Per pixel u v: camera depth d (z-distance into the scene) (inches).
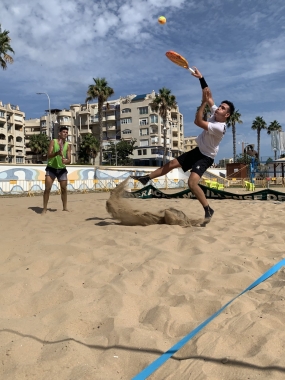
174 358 76.5
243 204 388.5
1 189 884.6
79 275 130.4
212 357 74.9
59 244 166.7
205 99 216.4
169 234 194.4
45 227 225.0
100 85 1809.8
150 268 132.5
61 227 225.0
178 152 3297.2
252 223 236.5
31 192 890.7
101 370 73.2
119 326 91.0
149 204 397.4
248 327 85.9
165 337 87.4
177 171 1418.6
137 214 227.6
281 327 87.0
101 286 120.0
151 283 121.4
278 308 95.4
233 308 98.0
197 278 126.2
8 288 116.7
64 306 102.4
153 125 2970.0
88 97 1835.6
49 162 312.3
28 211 333.7
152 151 2925.7
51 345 83.4
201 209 339.9
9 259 151.0
